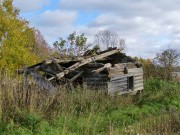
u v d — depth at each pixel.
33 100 12.94
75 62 20.31
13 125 10.70
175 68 33.00
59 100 14.30
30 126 11.00
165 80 27.30
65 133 11.16
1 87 12.59
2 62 26.56
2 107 11.84
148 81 25.52
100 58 20.92
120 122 14.02
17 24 28.19
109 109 16.55
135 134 11.72
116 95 19.61
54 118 12.71
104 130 12.62
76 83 20.44
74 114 14.06
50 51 43.44
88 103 15.89
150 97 20.89
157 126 12.41
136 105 18.83
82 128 12.24
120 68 21.00
